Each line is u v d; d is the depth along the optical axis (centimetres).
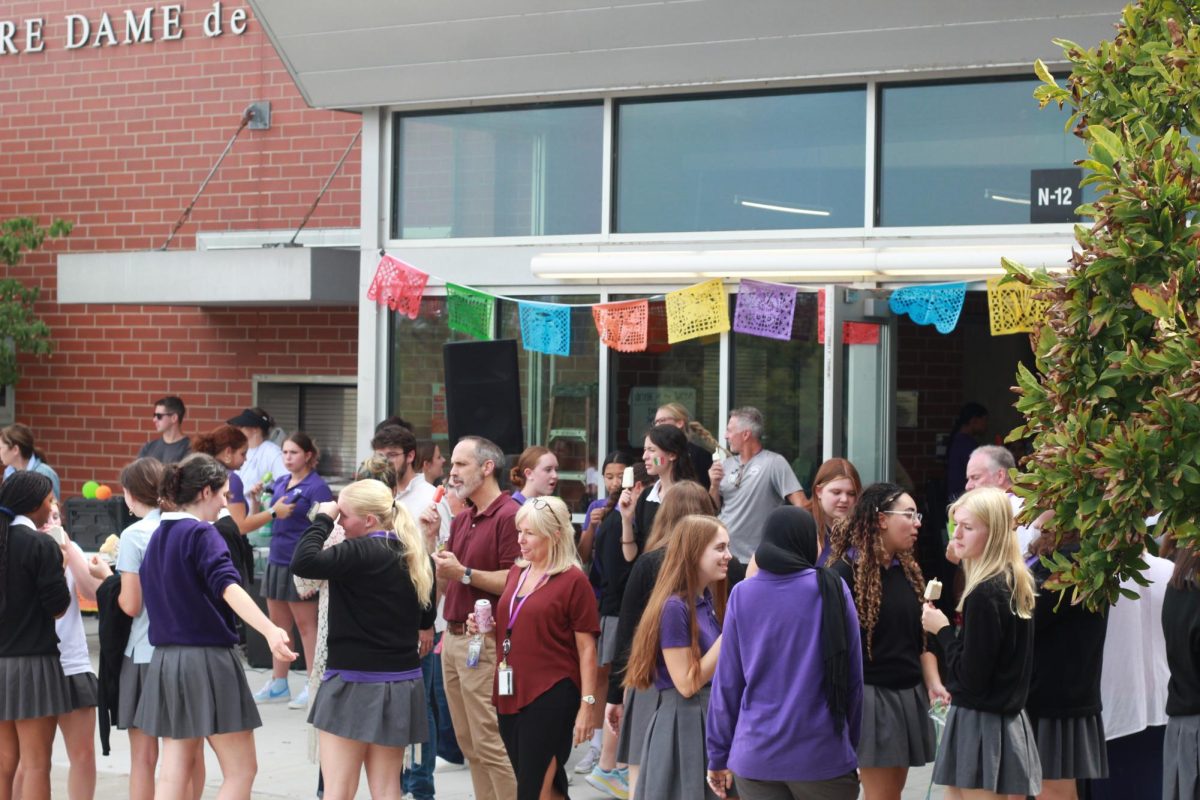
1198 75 407
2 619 711
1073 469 373
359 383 1142
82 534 1330
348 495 659
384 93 1112
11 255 1461
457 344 955
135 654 695
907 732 605
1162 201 374
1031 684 601
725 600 617
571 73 1038
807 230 985
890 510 605
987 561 563
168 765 679
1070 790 616
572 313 1060
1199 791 547
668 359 1024
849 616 545
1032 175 918
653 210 1043
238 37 1423
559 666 659
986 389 1371
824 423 942
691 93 1027
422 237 1129
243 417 1196
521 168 1090
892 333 986
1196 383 343
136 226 1473
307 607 1045
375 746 666
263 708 1056
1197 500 367
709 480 918
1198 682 548
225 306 1431
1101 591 394
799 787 537
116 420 1491
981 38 900
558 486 1069
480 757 732
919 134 955
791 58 959
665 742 607
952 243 935
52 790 841
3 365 1479
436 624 820
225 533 749
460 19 1044
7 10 1530
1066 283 396
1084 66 438
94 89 1491
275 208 1410
